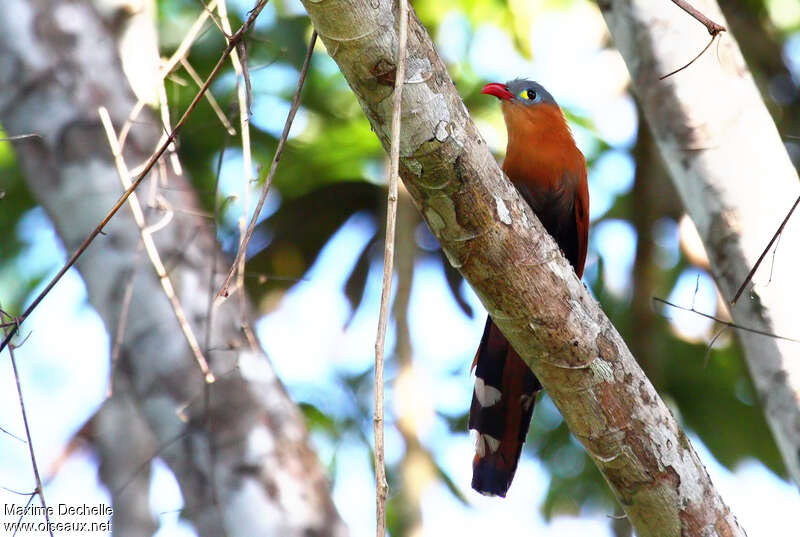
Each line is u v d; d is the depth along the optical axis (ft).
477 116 45.27
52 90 33.37
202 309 31.86
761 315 28.55
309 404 46.65
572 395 22.45
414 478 40.04
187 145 43.37
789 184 29.40
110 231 32.01
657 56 30.37
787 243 28.81
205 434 31.32
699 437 45.68
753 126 29.76
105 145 32.83
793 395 28.02
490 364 28.71
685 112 29.94
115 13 34.81
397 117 16.48
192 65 42.80
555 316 21.45
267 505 31.09
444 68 19.56
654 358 42.63
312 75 44.52
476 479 28.35
